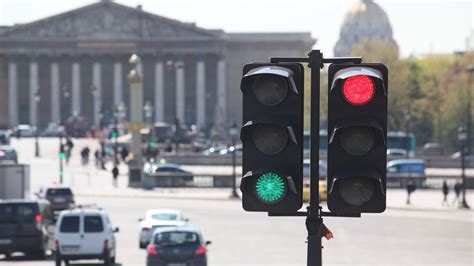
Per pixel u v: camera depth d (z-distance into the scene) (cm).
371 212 2344
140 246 9912
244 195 2356
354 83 2356
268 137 2367
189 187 18588
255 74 2373
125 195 16788
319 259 2472
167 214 10094
